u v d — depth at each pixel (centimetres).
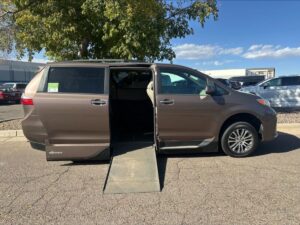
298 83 1750
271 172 623
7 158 764
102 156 678
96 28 1092
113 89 797
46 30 1111
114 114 804
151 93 736
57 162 720
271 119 735
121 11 980
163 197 515
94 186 571
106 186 560
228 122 729
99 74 689
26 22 1119
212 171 634
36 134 677
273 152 770
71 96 672
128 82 805
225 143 719
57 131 675
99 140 681
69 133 677
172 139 703
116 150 698
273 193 520
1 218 458
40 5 1073
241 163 683
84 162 713
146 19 1045
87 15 1064
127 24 1002
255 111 718
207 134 710
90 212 470
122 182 573
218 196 513
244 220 433
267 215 446
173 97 694
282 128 1083
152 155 672
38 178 619
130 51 1061
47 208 486
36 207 491
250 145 725
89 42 1180
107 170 656
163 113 692
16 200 518
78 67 691
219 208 470
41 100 670
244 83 2689
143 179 582
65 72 687
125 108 809
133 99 808
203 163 686
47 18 1073
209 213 456
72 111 670
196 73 714
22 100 689
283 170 634
